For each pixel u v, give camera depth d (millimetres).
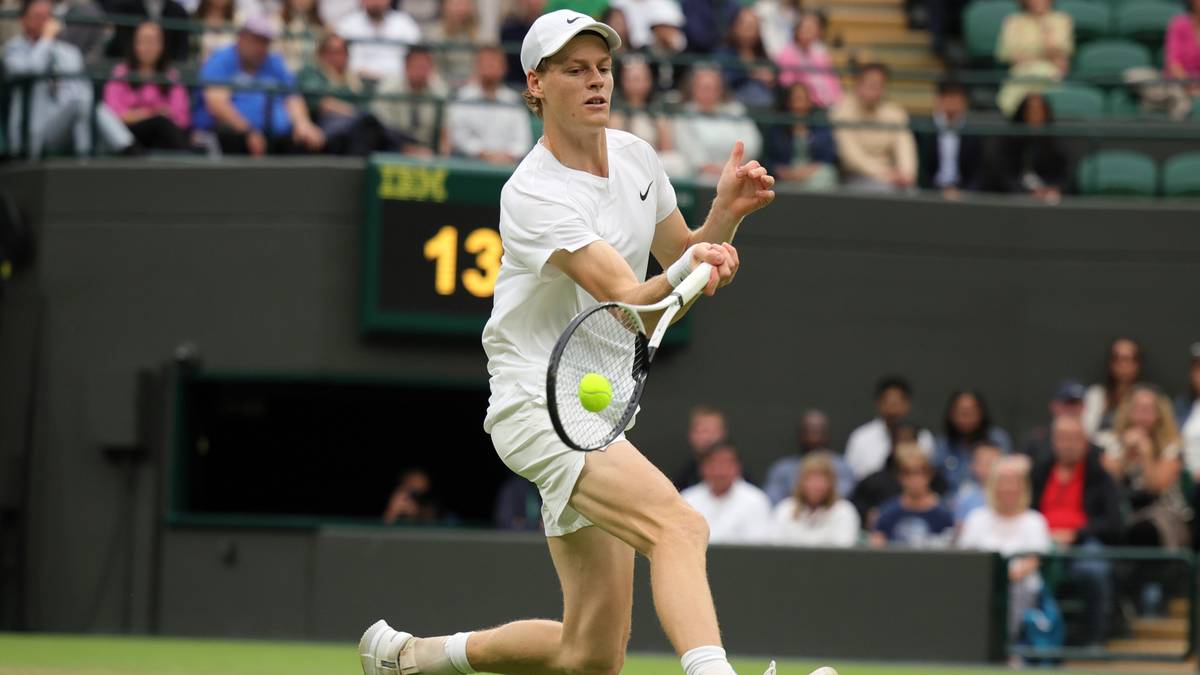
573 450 8984
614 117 25938
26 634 24516
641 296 9492
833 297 26469
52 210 25047
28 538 24812
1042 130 27234
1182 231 27094
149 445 24688
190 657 19891
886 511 22922
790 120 26562
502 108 26172
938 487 23531
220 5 27438
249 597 23984
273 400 30188
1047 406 26953
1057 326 27000
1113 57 32375
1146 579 21406
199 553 24234
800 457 25812
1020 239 27016
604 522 9656
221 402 28750
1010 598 21750
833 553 22141
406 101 25359
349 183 24891
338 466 30750
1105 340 27031
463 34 29438
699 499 22750
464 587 22844
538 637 10633
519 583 22719
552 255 9703
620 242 10102
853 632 22062
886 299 26625
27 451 24859
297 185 24859
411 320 24672
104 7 27391
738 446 26062
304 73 26406
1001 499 22219
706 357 26078
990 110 32344
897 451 23672
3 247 25000
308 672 17797
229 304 24859
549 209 9758
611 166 10102
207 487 29391
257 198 24859
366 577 23141
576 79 9781
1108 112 30562
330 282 24812
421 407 30500
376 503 30875
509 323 10078
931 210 26828
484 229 24891
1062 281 27047
